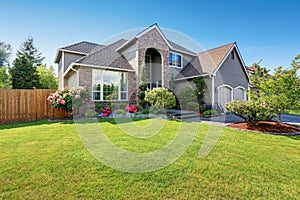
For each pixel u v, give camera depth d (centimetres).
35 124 905
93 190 310
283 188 327
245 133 782
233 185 336
